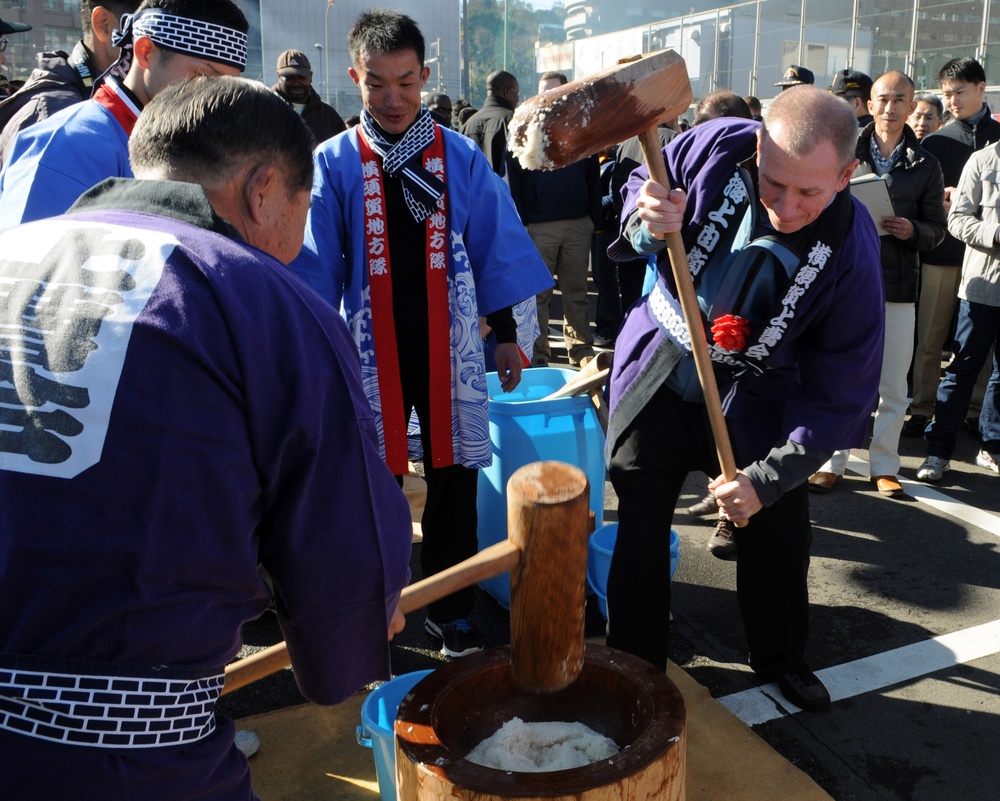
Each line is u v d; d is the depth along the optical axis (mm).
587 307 6270
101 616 981
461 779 1199
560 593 1322
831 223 2047
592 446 3025
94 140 1968
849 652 2928
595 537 3064
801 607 2580
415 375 2598
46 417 976
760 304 2125
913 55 13891
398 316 2555
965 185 4207
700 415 2291
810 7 15430
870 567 3488
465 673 1445
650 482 2334
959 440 4887
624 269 6547
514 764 1378
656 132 1771
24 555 966
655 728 1288
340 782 2295
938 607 3189
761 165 1946
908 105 3957
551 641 1349
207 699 1109
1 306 1035
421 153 2496
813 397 2182
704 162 2141
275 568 1134
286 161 1188
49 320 1010
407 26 2393
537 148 1564
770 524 2461
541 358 6324
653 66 1594
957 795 2307
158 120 1166
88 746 994
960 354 4242
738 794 2232
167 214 1105
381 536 1149
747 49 17078
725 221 2107
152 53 1976
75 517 971
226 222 1116
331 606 1140
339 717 2543
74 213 1153
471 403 2596
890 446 4137
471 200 2578
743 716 2611
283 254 1266
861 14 14664
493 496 3002
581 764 1378
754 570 2557
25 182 1907
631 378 2318
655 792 1241
